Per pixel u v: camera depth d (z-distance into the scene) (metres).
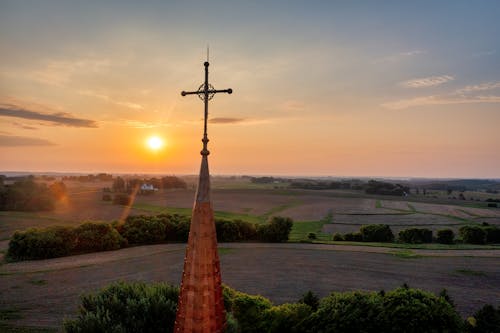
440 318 12.52
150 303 14.39
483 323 13.77
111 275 35.41
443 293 15.88
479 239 56.09
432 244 55.41
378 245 53.47
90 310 15.02
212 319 7.42
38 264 39.34
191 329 7.26
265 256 45.00
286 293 30.62
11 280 33.25
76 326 13.51
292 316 14.44
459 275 36.91
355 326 13.03
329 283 33.81
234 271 37.72
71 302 27.56
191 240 7.62
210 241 7.65
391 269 39.16
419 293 13.62
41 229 45.00
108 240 47.25
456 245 54.03
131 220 53.81
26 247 41.94
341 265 40.69
